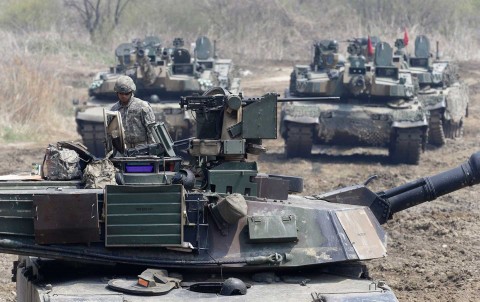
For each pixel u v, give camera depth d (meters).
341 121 105.69
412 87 108.00
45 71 138.25
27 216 40.78
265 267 41.81
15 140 114.50
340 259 42.12
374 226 44.47
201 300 38.69
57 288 39.78
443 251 66.06
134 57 116.38
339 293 39.16
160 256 41.47
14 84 122.06
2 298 56.66
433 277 59.72
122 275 42.09
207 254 41.56
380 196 51.12
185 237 41.59
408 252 66.19
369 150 115.75
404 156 105.44
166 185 40.84
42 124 120.69
